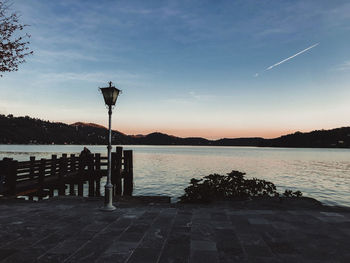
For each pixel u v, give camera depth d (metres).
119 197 9.23
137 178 31.42
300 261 3.76
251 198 9.77
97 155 15.98
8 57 9.29
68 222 5.70
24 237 4.70
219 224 5.59
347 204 17.91
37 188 11.71
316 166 51.28
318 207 8.05
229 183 10.31
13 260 3.72
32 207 7.27
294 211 6.82
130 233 4.95
